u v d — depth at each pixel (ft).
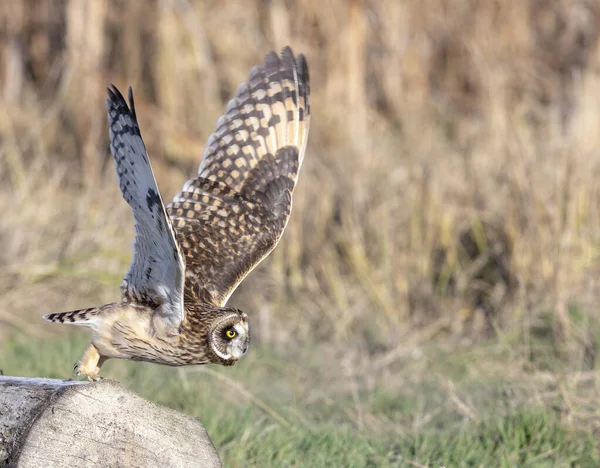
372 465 27.61
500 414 30.42
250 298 46.16
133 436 19.60
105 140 58.08
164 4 59.67
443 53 67.82
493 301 42.70
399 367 38.68
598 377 32.40
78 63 58.80
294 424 30.71
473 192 47.32
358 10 59.52
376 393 34.71
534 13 71.82
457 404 31.09
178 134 57.82
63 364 35.35
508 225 44.19
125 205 50.29
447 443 28.89
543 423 29.04
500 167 48.08
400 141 57.26
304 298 45.57
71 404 18.75
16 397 18.81
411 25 65.82
